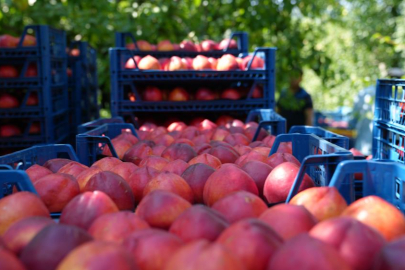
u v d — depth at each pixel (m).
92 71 7.28
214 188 1.67
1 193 1.61
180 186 1.70
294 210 1.23
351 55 15.16
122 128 3.25
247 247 1.03
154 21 7.38
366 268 1.03
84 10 7.61
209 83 4.30
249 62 4.05
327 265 0.90
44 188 1.66
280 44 7.33
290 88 6.96
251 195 1.39
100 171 1.82
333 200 1.40
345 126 10.09
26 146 4.69
